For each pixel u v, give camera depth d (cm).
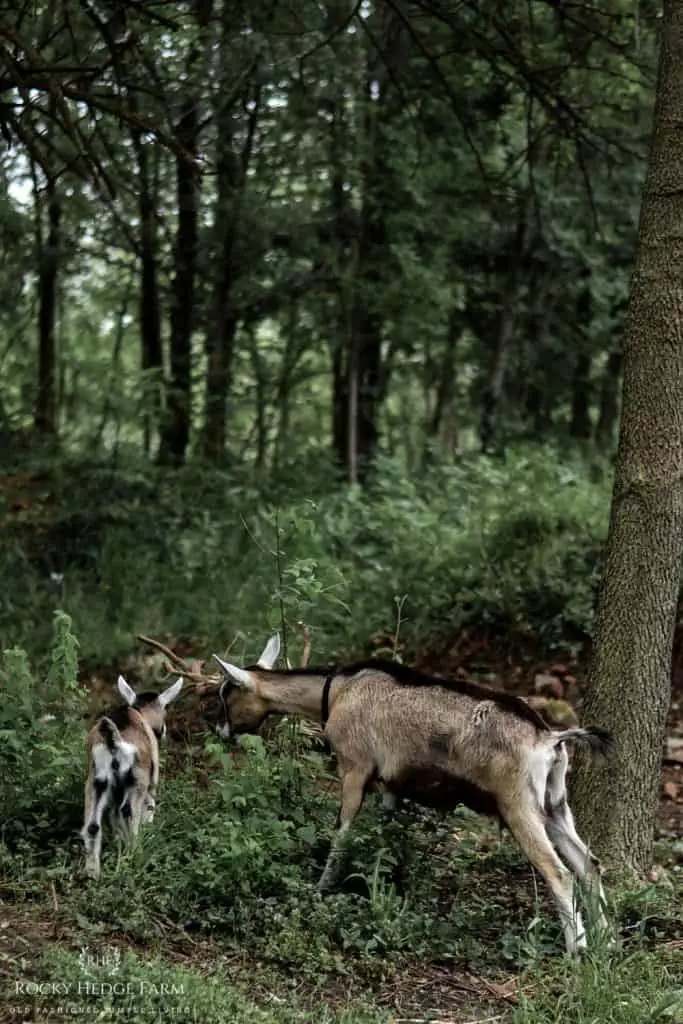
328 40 1037
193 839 666
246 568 1139
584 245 1727
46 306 1898
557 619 1082
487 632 1097
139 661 1037
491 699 637
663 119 694
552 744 624
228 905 623
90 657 1052
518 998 564
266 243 1585
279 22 1077
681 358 688
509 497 1215
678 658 1045
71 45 1004
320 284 1666
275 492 1396
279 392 1861
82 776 705
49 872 618
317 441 1975
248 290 1633
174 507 1349
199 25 1023
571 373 2005
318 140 1520
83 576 1212
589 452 1755
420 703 650
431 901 660
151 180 1559
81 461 1499
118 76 895
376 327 1728
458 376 2266
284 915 617
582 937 595
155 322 1798
